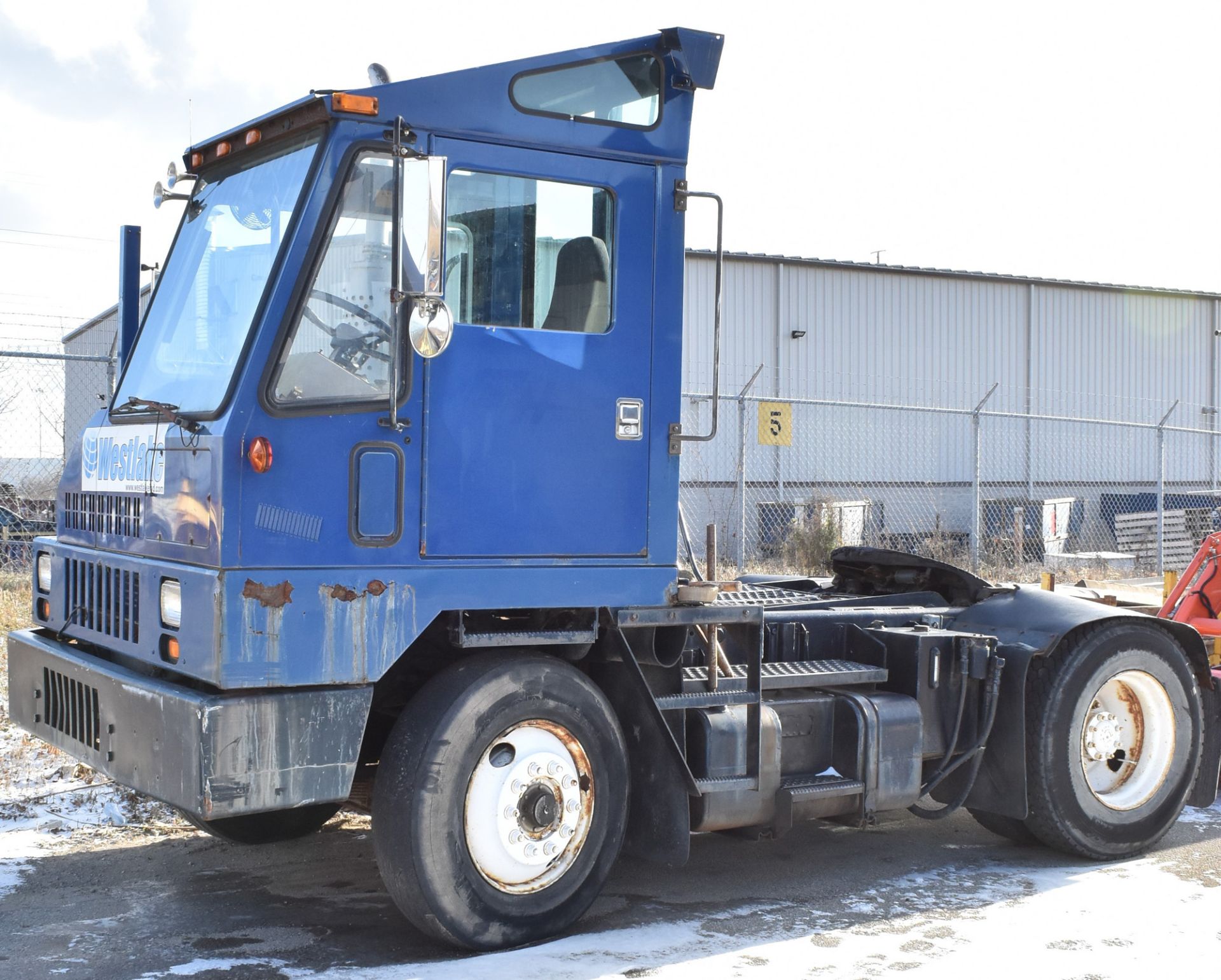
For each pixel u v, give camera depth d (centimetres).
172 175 501
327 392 404
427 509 420
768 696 528
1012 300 2783
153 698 409
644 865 559
